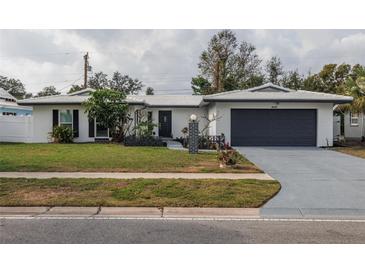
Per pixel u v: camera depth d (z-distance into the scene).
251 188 9.27
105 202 7.88
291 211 7.60
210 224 6.68
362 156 16.64
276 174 11.74
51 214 7.30
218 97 21.22
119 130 23.61
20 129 24.23
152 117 27.58
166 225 6.59
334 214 7.43
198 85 47.03
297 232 6.20
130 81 57.75
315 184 10.17
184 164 13.24
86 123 24.31
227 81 45.78
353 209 7.72
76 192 8.73
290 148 20.39
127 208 7.63
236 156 13.44
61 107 24.30
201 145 20.30
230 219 7.03
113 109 22.72
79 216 7.17
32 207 7.65
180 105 26.89
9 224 6.59
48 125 24.36
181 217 7.14
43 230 6.24
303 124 21.80
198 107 27.42
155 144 21.19
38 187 9.20
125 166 12.66
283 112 21.78
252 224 6.69
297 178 11.05
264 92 23.19
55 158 14.70
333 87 40.16
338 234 6.09
